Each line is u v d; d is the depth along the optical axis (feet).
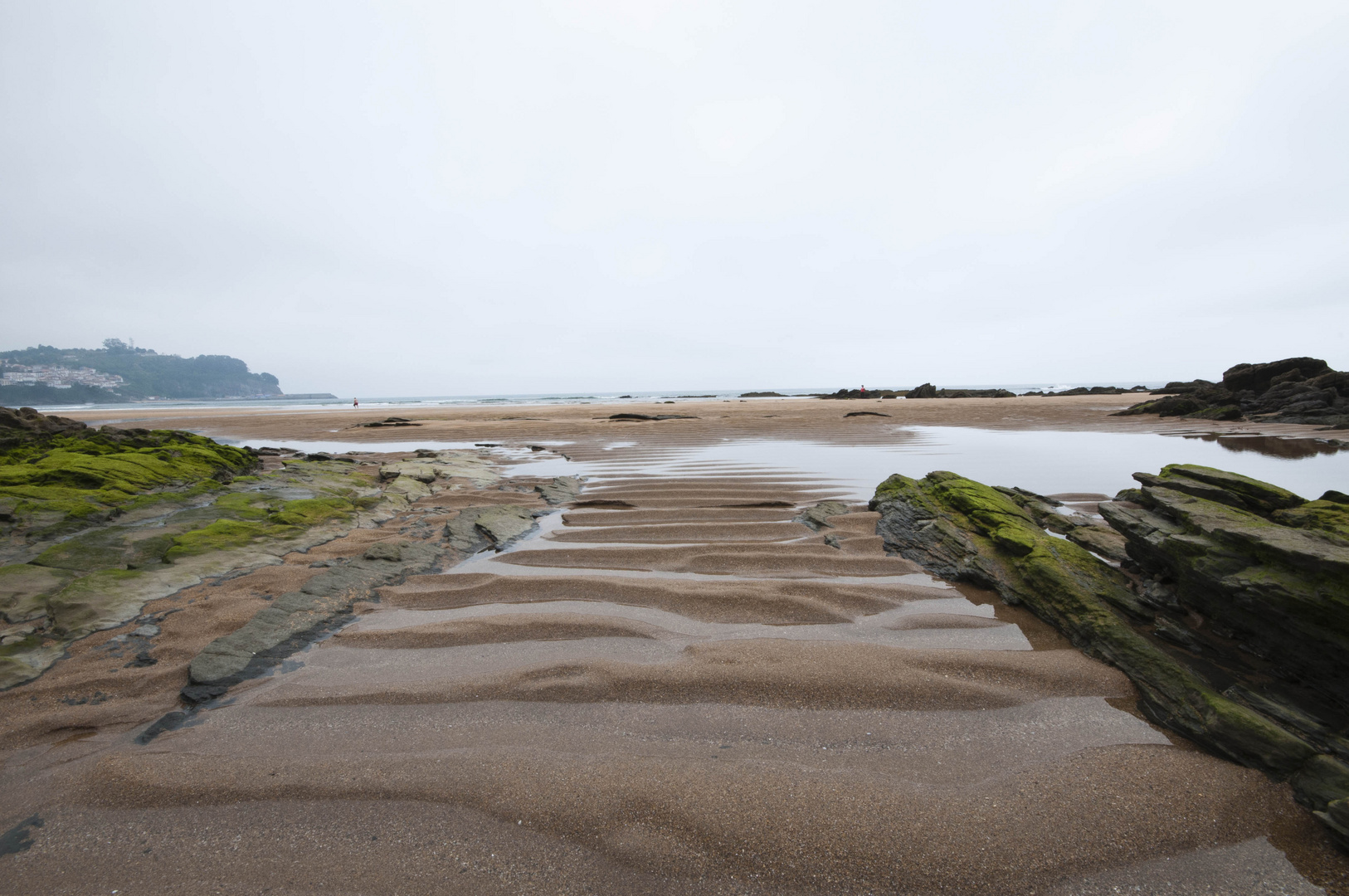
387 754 12.12
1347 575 12.76
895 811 10.33
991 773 11.44
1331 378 109.91
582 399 353.51
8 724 13.25
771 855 9.48
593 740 12.53
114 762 11.85
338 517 31.22
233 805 10.73
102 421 137.49
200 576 22.29
